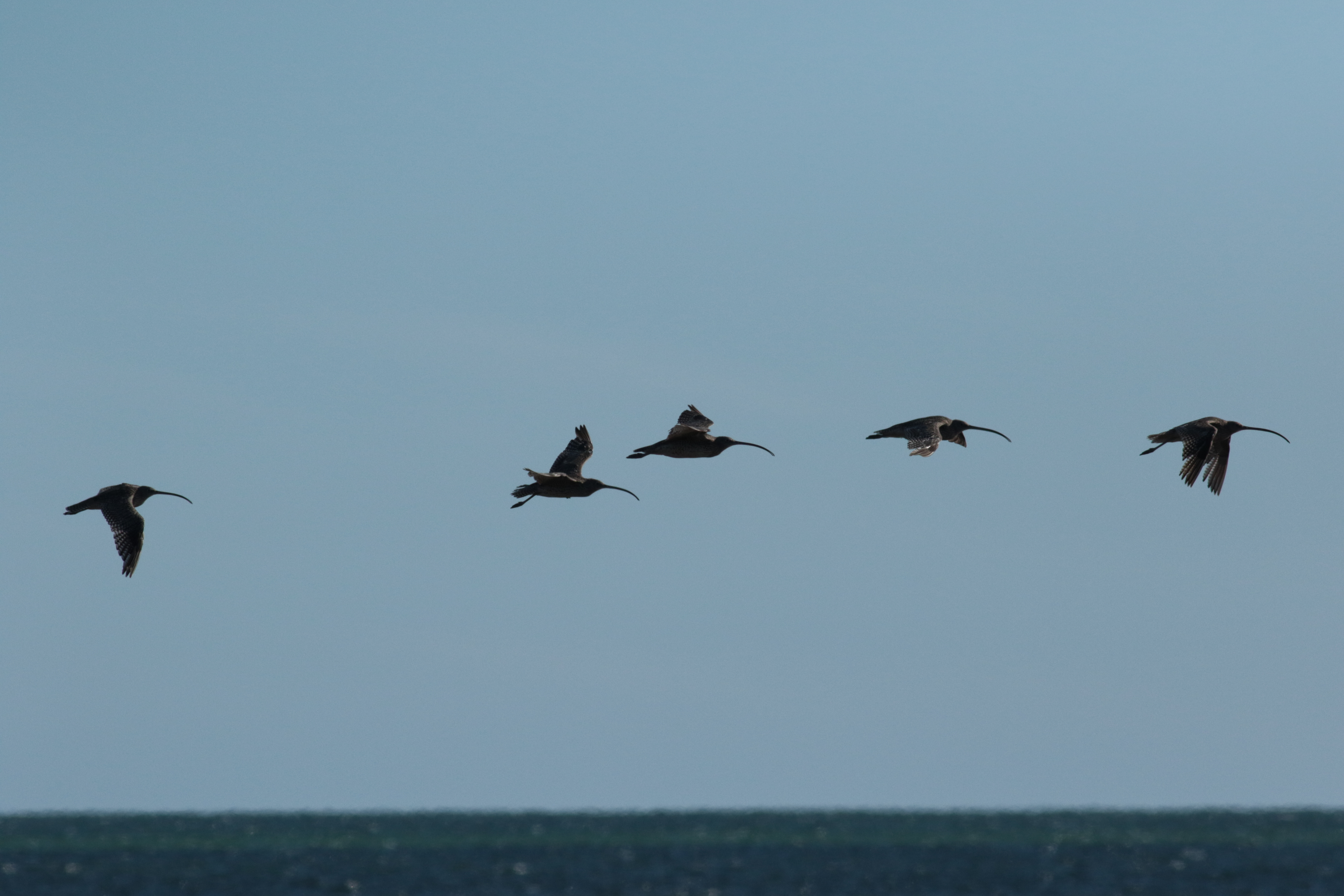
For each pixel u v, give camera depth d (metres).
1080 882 77.81
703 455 44.19
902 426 44.84
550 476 43.44
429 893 75.12
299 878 81.25
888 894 73.81
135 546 41.59
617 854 94.06
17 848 101.06
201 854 96.31
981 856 91.44
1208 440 42.53
